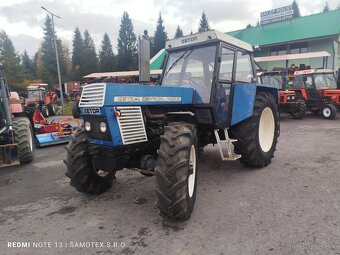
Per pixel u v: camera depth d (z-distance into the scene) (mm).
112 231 3109
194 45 4480
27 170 5617
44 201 4000
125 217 3408
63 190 4395
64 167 5711
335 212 3334
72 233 3102
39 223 3355
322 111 11695
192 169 3252
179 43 4629
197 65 4426
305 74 12172
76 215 3514
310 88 11969
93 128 3324
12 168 5797
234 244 2781
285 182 4336
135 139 3322
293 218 3227
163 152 3035
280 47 23469
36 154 6969
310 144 6793
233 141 4617
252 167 5055
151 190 4215
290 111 11617
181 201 2984
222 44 4316
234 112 4480
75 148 3797
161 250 2734
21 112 6797
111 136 3137
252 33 26016
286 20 24875
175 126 3287
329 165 5086
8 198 4180
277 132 5559
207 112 4156
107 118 3080
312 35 21688
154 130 3627
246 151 4762
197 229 3068
